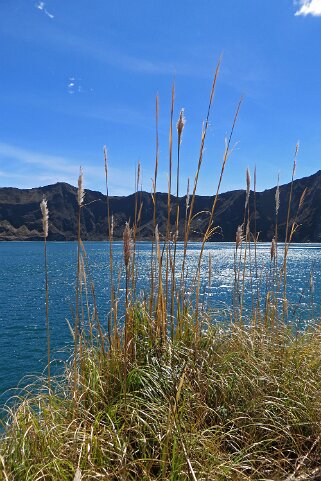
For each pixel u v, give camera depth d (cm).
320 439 381
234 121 471
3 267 7600
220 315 610
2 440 340
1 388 1246
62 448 329
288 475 338
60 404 403
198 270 492
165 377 411
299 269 5866
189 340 486
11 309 2961
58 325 2339
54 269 7094
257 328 556
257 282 636
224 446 374
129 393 388
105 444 337
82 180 416
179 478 299
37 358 1627
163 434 347
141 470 330
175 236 488
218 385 414
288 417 393
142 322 490
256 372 449
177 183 488
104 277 4856
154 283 532
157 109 481
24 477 295
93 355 467
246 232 617
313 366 482
